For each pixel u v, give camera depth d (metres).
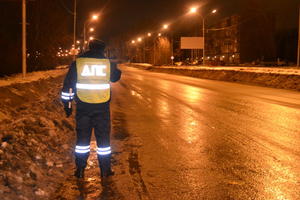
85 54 6.75
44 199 5.71
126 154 8.47
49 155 7.77
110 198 5.83
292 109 15.96
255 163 7.72
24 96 16.08
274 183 6.50
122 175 6.95
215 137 10.29
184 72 53.66
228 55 109.06
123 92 24.72
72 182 6.54
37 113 11.84
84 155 6.74
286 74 30.27
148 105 17.67
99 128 6.75
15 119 10.50
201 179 6.73
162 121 13.05
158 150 8.84
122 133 10.91
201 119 13.41
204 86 30.50
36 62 42.69
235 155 8.36
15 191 5.66
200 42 77.38
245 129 11.42
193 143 9.56
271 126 11.91
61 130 10.36
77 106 6.70
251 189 6.21
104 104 6.74
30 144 7.89
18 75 29.17
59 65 68.19
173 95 22.58
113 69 6.85
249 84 32.78
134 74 55.88
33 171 6.49
